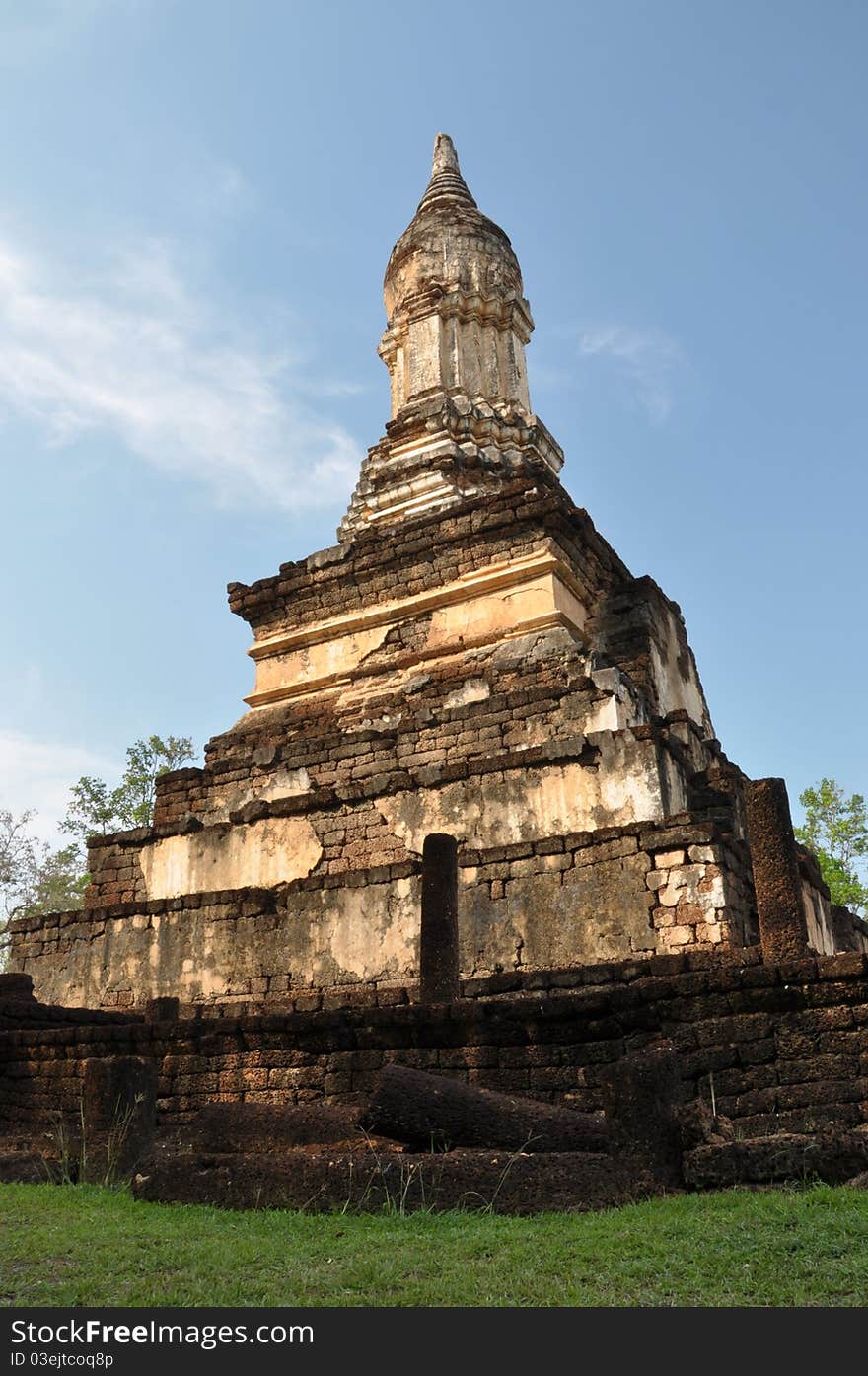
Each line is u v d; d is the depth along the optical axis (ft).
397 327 89.04
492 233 91.61
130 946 55.06
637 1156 21.31
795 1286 14.51
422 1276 16.12
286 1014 32.24
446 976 33.83
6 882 108.47
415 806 52.70
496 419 81.56
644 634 62.69
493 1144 23.44
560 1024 28.25
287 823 56.70
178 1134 31.22
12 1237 20.15
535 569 61.57
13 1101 37.50
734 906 41.34
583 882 43.24
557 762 49.39
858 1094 23.47
